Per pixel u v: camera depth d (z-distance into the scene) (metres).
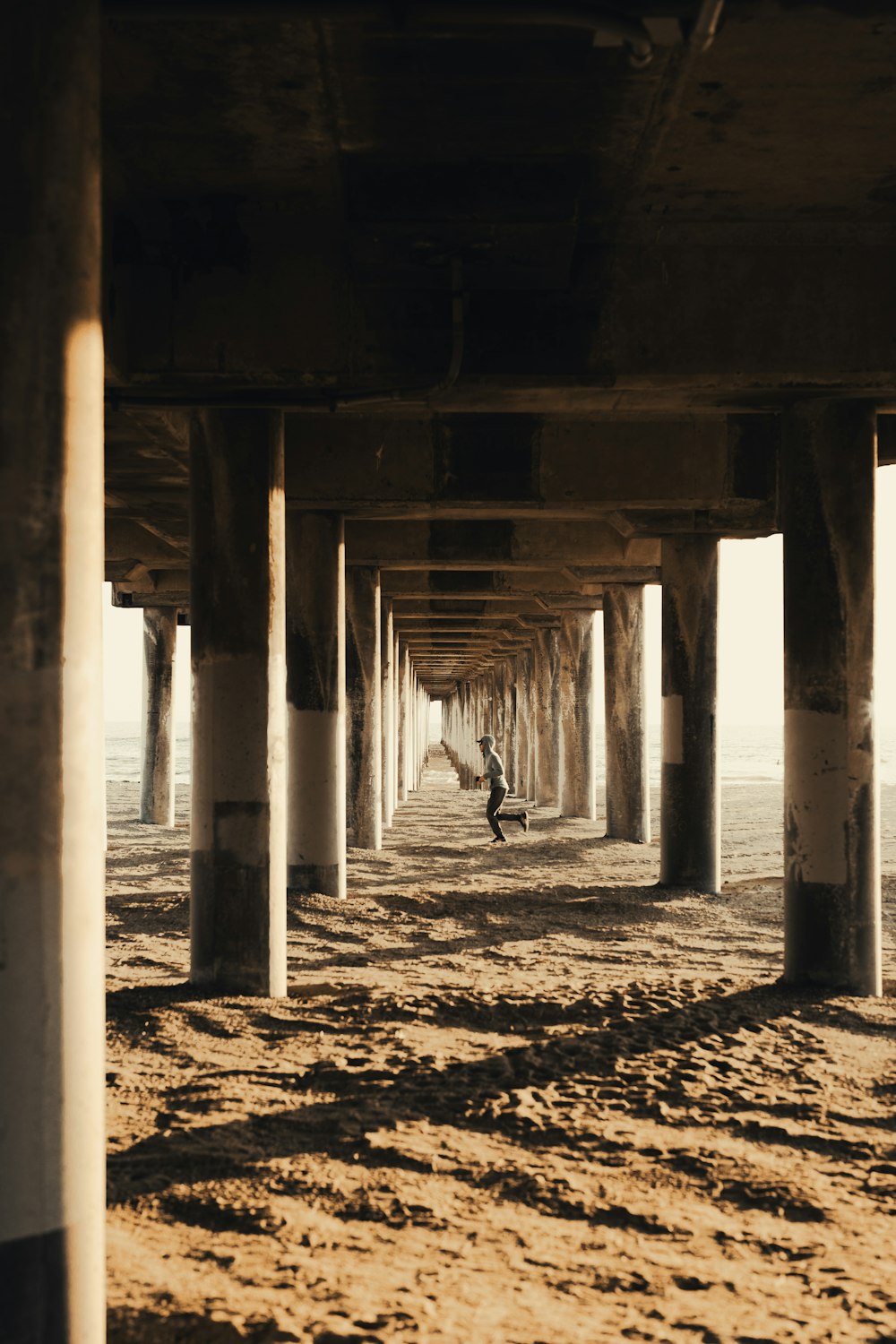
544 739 30.98
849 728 8.20
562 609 23.53
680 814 14.21
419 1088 5.99
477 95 5.44
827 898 8.24
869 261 7.39
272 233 7.26
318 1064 6.36
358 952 10.20
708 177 6.45
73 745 3.05
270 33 4.88
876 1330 3.63
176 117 5.69
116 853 18.16
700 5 4.05
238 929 8.01
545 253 6.68
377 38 4.92
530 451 10.86
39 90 3.08
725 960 10.00
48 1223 2.95
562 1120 5.54
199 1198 4.57
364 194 6.30
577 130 5.84
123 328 7.21
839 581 8.21
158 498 13.36
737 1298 3.85
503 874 15.88
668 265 7.37
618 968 9.52
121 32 4.88
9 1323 2.90
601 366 7.34
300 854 13.06
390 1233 4.31
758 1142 5.33
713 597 13.99
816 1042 6.90
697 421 10.85
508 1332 3.57
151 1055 6.55
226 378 7.32
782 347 7.37
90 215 3.18
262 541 7.95
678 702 14.09
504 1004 7.78
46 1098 2.95
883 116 5.69
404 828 24.17
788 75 5.27
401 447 10.86
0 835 2.93
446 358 7.33
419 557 15.84
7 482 2.98
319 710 12.95
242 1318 3.60
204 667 8.02
